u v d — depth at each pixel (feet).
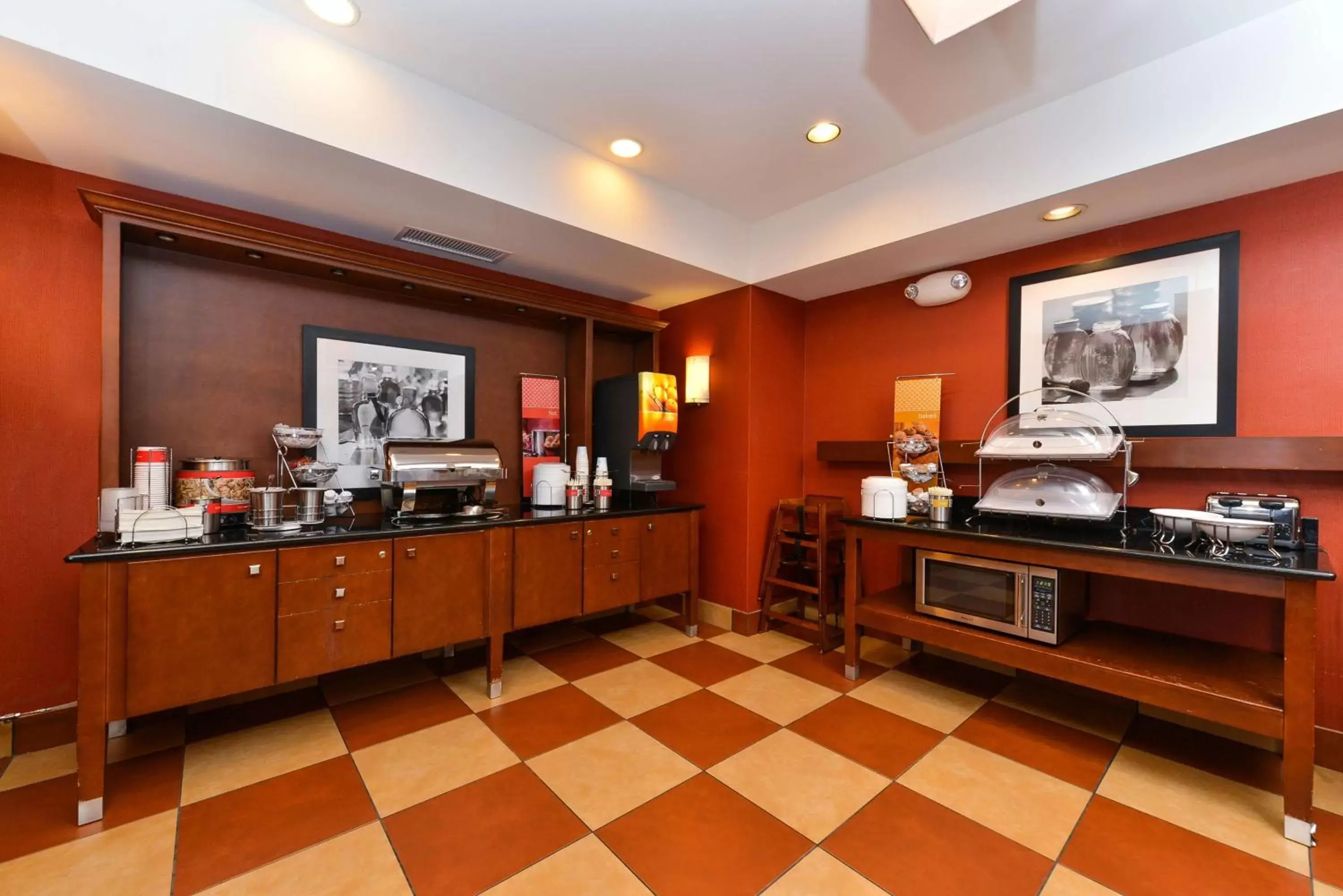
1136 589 8.68
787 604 13.11
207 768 6.82
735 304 12.40
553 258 10.46
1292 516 6.87
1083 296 9.07
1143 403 8.47
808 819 5.95
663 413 11.94
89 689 5.89
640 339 14.10
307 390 9.32
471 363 11.29
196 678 6.62
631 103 7.81
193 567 6.61
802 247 10.96
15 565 7.06
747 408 12.12
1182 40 6.49
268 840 5.57
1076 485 8.20
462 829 5.75
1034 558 7.72
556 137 8.68
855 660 9.59
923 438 10.47
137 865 5.21
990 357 10.23
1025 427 9.21
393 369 10.28
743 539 12.18
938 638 8.64
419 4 6.03
